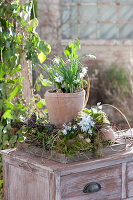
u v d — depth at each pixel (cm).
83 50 376
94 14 531
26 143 172
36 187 156
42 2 457
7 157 174
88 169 151
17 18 205
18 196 171
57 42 366
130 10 559
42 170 150
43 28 458
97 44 506
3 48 208
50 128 160
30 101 222
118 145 165
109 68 510
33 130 168
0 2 204
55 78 170
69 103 165
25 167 163
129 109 487
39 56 206
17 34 213
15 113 214
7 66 209
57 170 140
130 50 527
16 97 222
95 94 480
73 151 150
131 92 503
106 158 155
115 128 183
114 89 500
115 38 555
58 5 474
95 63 494
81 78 181
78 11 505
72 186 147
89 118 158
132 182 168
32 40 205
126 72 520
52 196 144
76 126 159
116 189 162
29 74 229
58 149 153
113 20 548
